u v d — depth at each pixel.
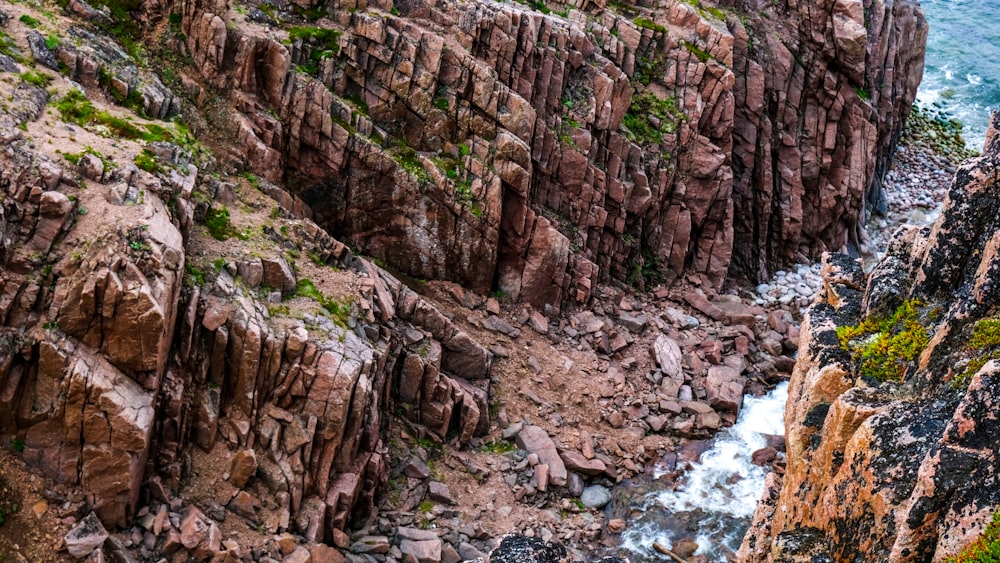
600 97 27.94
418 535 19.34
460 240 25.25
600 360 25.94
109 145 18.77
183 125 21.97
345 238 25.09
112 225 16.72
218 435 17.97
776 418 25.22
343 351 18.75
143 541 16.39
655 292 29.45
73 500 16.03
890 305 14.74
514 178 25.14
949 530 10.80
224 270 18.86
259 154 23.09
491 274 25.89
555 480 21.97
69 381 15.67
